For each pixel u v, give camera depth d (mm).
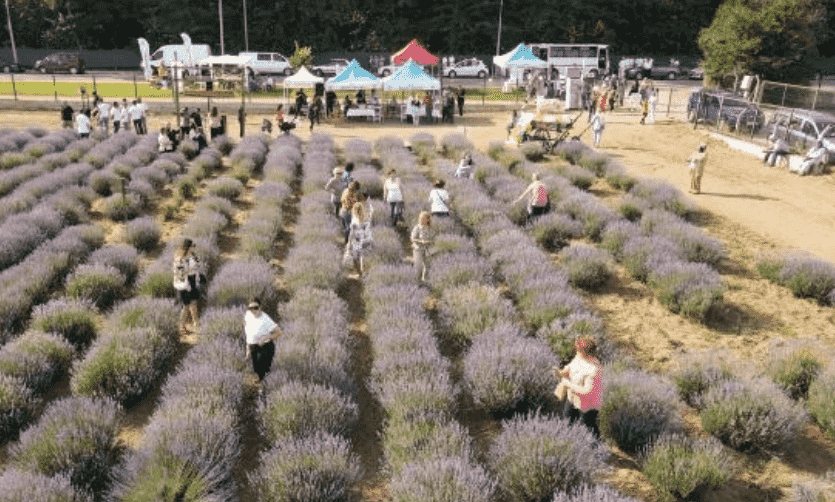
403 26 70375
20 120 31250
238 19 67250
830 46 66188
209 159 21594
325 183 18109
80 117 25109
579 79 35281
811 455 6957
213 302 10352
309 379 7551
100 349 8156
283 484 5746
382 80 32156
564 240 13719
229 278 10641
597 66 46406
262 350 7750
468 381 7711
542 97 35875
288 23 68188
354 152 22547
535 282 10602
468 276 10992
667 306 10898
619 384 7383
